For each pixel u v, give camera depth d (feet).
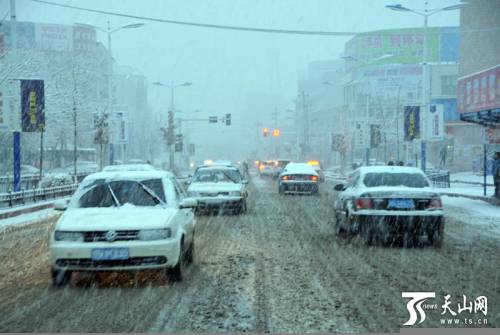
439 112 94.94
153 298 21.72
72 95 129.80
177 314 19.51
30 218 53.62
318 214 55.21
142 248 22.68
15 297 22.00
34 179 84.58
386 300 21.27
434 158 198.29
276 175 148.97
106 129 117.60
